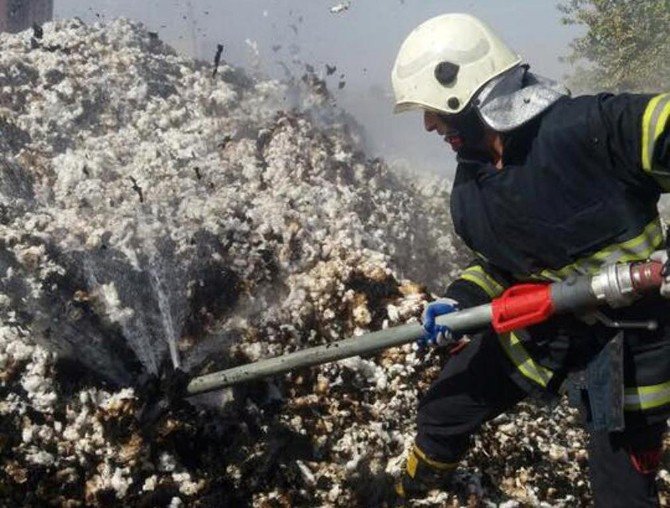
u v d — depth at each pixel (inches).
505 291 86.9
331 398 110.3
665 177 76.3
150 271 114.1
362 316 116.7
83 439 96.0
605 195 79.3
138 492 95.1
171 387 97.0
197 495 97.3
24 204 121.6
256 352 110.7
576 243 81.5
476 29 85.7
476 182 85.3
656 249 80.9
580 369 86.2
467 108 84.0
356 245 131.0
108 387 102.3
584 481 111.1
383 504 102.9
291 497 100.7
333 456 105.4
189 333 111.0
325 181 146.9
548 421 119.3
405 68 87.8
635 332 82.4
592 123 77.4
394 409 111.3
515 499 107.0
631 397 83.4
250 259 119.7
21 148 133.5
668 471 113.7
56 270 110.3
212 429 102.0
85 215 120.9
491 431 113.9
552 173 79.9
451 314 86.3
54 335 104.0
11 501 92.5
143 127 145.2
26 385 98.7
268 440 103.7
